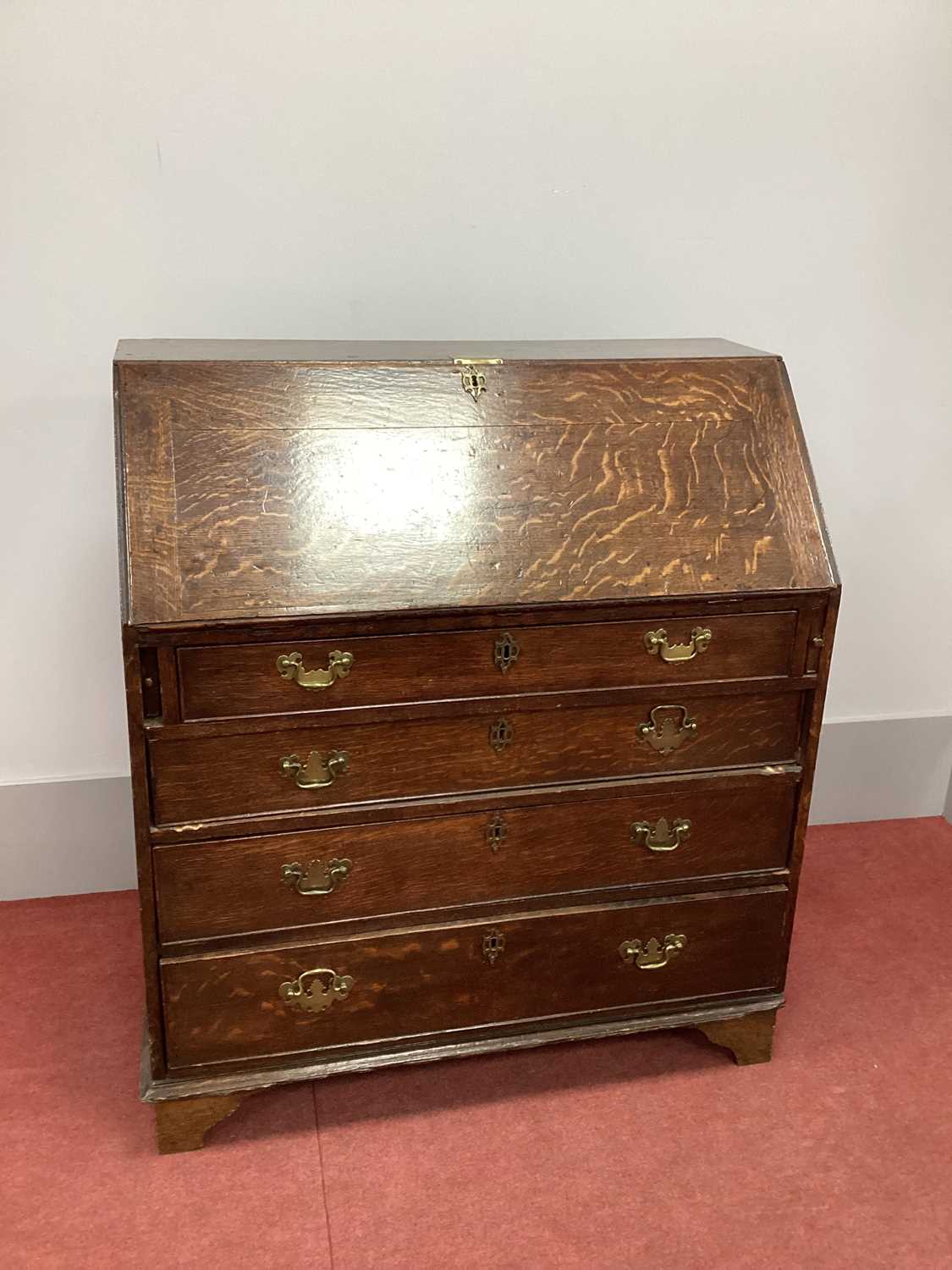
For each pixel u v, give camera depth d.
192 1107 2.14
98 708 2.88
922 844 3.34
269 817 2.04
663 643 2.11
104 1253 1.93
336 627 1.94
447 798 2.12
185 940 2.08
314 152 2.55
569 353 2.34
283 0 2.43
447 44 2.53
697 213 2.79
